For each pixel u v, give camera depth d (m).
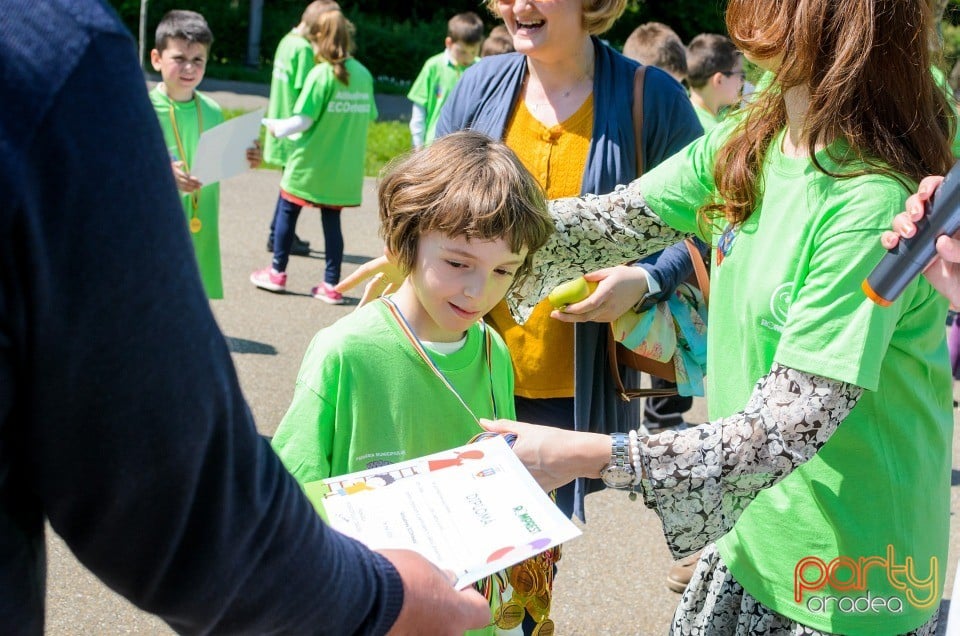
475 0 26.84
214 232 5.46
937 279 1.69
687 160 2.28
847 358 1.70
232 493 1.10
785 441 1.75
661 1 26.12
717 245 2.03
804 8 1.73
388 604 1.27
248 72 19.39
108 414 0.99
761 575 1.99
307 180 6.65
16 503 1.05
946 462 1.97
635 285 2.67
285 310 6.59
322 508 1.66
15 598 1.04
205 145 4.93
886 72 1.74
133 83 0.98
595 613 3.55
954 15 2.12
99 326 0.96
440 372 2.01
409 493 1.70
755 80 2.25
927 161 1.77
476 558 1.56
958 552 3.99
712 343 2.04
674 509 1.81
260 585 1.14
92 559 1.09
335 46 6.68
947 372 1.95
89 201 0.94
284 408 5.00
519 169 2.01
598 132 2.84
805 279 1.80
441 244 1.94
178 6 21.03
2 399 0.96
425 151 2.04
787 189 1.84
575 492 2.90
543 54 2.82
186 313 1.02
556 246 2.45
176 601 1.12
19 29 0.93
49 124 0.92
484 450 1.79
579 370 2.85
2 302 0.93
